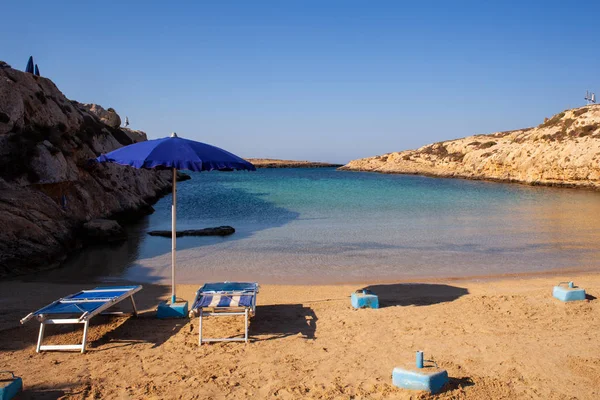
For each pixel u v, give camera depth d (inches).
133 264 525.3
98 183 912.9
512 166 2561.5
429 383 194.4
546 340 262.1
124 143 1491.1
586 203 1305.4
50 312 246.4
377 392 198.1
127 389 201.3
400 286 418.3
